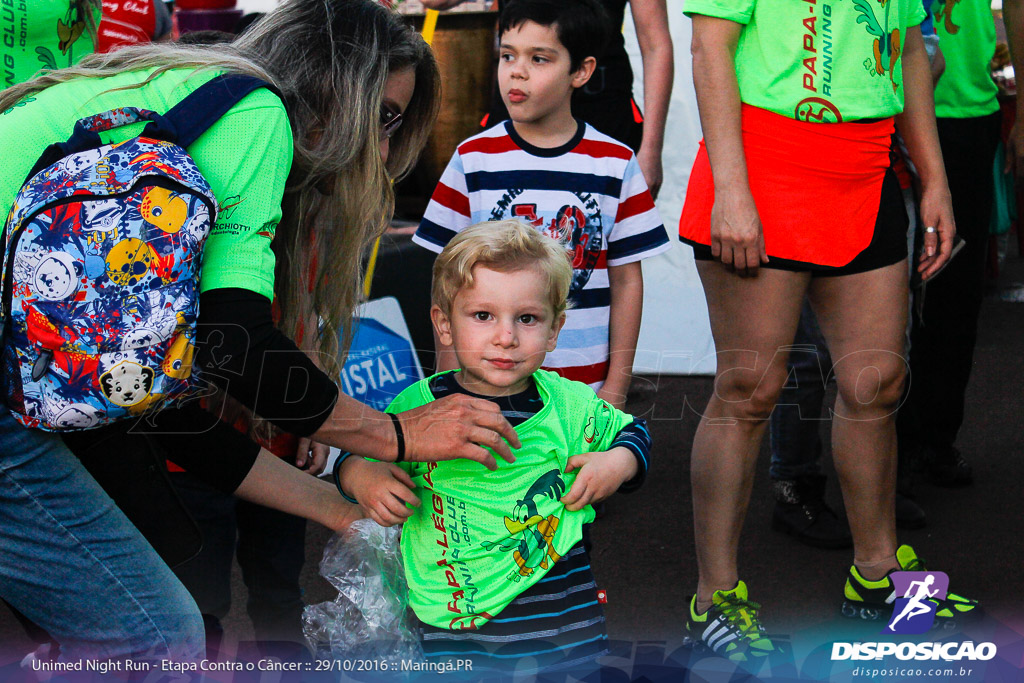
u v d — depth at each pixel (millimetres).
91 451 1538
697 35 2078
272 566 2107
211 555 2047
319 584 2666
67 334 1263
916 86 2303
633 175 2264
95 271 1253
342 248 1665
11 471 1363
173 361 1292
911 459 3143
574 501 1612
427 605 1651
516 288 1576
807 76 2041
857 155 2072
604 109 2936
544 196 2203
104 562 1427
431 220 2264
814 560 2762
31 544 1400
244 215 1343
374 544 1856
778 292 2145
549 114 2201
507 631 1619
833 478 3281
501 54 2195
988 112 2934
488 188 2219
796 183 2084
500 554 1617
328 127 1498
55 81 1446
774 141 2084
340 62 1479
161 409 1399
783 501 2924
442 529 1636
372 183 1560
